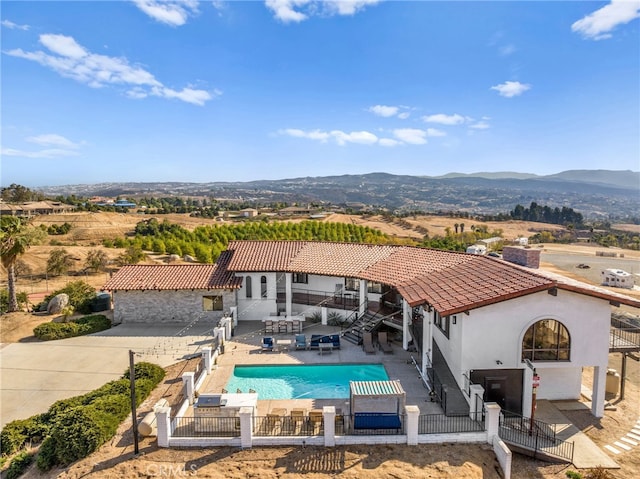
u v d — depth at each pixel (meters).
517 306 18.22
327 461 15.38
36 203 140.25
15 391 21.75
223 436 16.97
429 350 21.58
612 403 20.31
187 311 32.28
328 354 25.67
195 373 22.48
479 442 16.55
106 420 17.00
